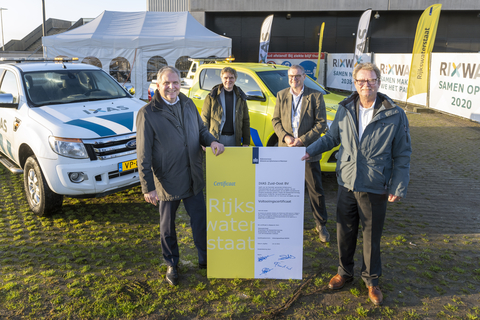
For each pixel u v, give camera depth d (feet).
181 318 8.71
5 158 16.96
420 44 37.63
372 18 73.56
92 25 49.57
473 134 28.04
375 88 8.27
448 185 17.84
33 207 14.17
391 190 8.60
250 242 9.84
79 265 10.85
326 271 10.71
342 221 9.50
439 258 11.42
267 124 18.24
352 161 8.83
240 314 8.84
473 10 71.20
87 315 8.73
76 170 12.69
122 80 47.21
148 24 50.55
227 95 13.64
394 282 10.18
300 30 74.54
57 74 16.85
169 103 9.40
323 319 8.72
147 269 10.72
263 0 71.77
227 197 9.57
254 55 75.87
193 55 47.62
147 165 9.19
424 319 8.71
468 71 31.32
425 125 31.45
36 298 9.28
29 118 14.33
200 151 10.00
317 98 11.96
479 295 9.65
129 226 13.44
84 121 13.74
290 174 9.43
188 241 12.46
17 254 11.43
